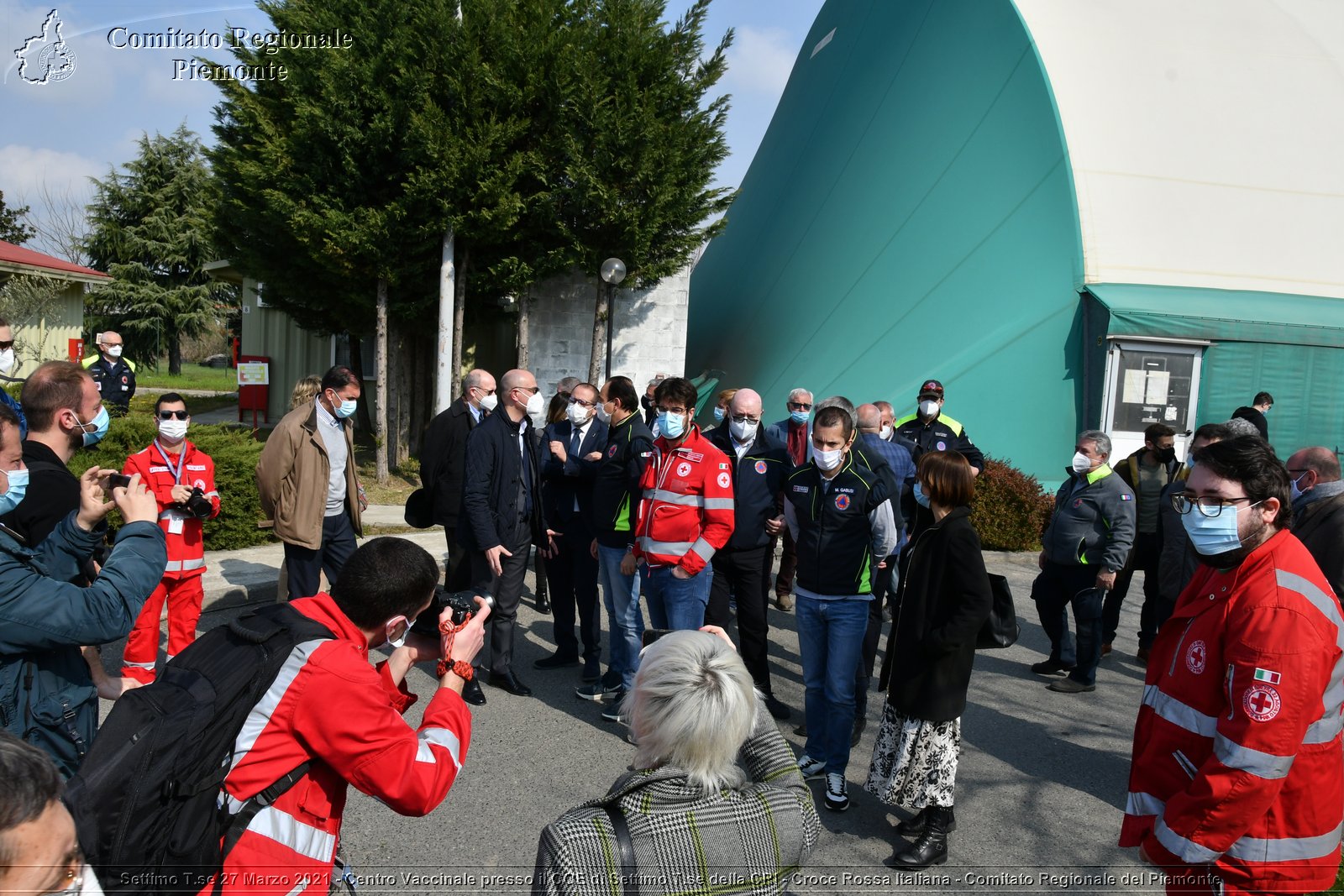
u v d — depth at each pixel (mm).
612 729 5141
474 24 11156
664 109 12391
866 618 4340
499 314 14570
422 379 15734
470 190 11414
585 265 12656
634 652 5414
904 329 14219
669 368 14938
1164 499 6109
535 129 12188
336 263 11617
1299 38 16141
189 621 5504
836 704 4293
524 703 5539
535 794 4277
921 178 15516
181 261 38000
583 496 5949
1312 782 2375
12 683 2494
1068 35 14734
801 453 6812
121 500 2654
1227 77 15047
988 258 13602
